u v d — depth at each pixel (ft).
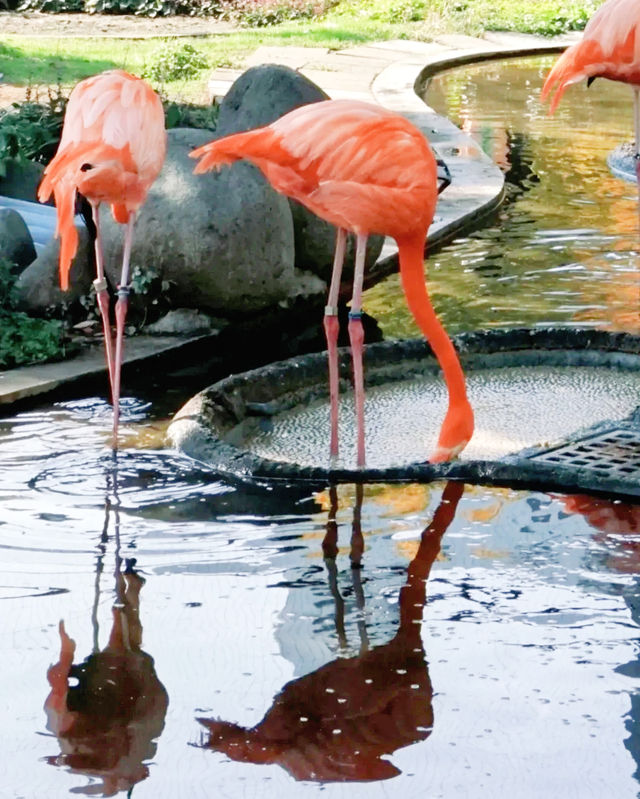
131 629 13.87
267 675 12.86
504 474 18.07
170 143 26.58
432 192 18.24
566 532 16.44
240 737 11.76
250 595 14.67
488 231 33.96
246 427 20.85
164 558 15.67
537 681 12.73
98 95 18.97
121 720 12.05
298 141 17.54
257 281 26.05
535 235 33.45
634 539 16.21
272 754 11.49
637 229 33.81
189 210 25.30
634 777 11.12
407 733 11.82
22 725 11.96
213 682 12.75
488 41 74.43
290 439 20.26
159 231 25.38
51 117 35.91
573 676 12.83
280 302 27.22
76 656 13.26
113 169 18.56
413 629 13.85
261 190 25.80
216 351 25.49
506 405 21.56
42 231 28.91
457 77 63.36
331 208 17.71
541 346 23.98
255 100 28.53
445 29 77.51
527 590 14.79
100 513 17.08
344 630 13.84
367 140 17.62
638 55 23.71
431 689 12.59
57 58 61.98
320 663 13.12
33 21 78.95
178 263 25.40
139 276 25.46
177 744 11.66
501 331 24.08
